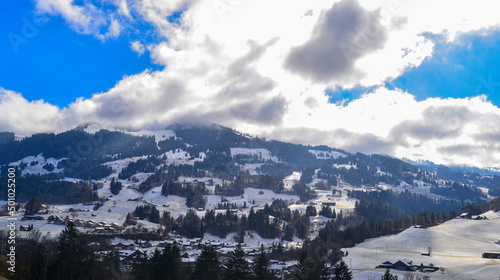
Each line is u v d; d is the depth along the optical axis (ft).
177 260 335.47
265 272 334.65
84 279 326.44
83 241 343.87
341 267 396.16
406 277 516.32
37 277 323.37
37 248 364.79
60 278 313.12
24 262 339.16
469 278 511.40
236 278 331.98
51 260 345.72
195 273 327.06
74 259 323.37
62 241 324.80
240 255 341.62
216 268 340.18
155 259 324.19
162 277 318.86
